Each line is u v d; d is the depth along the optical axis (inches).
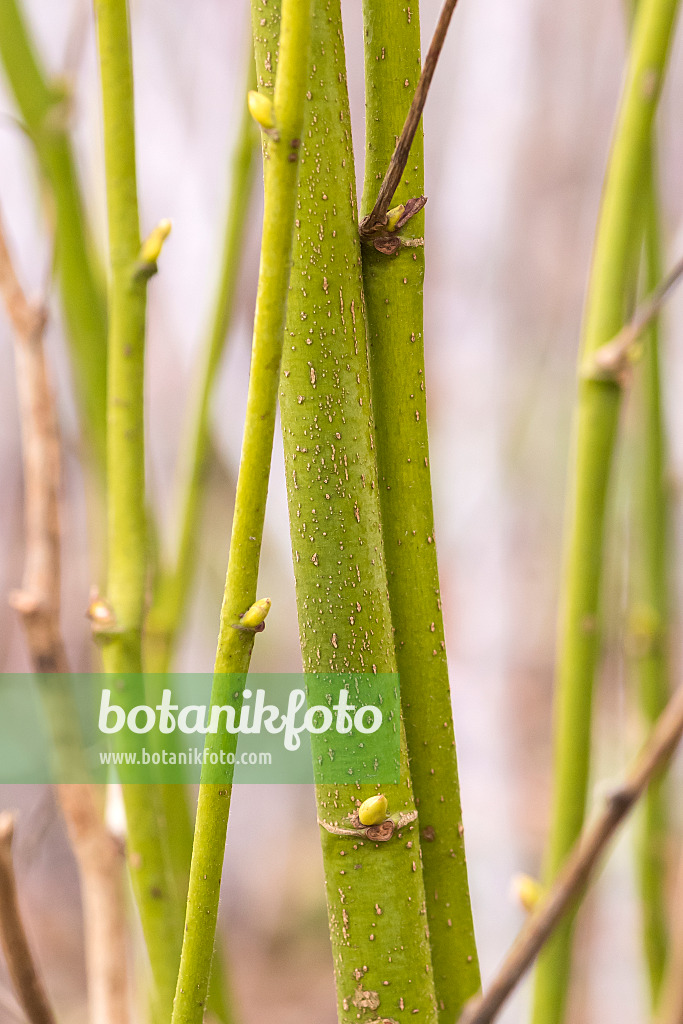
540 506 99.9
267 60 26.3
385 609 26.8
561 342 99.3
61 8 50.8
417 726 27.5
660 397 33.5
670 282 30.5
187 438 33.3
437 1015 27.3
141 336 28.8
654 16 30.6
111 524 29.0
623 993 70.6
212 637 82.0
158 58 69.1
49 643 31.4
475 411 98.7
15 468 80.4
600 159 96.7
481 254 99.0
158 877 29.1
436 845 27.6
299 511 26.7
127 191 28.6
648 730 33.7
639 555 33.8
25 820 44.1
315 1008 91.1
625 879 72.1
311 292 26.4
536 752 98.9
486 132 95.6
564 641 31.2
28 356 31.2
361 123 79.6
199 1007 25.9
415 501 27.2
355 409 26.6
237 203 33.1
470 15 90.9
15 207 51.3
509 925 84.0
